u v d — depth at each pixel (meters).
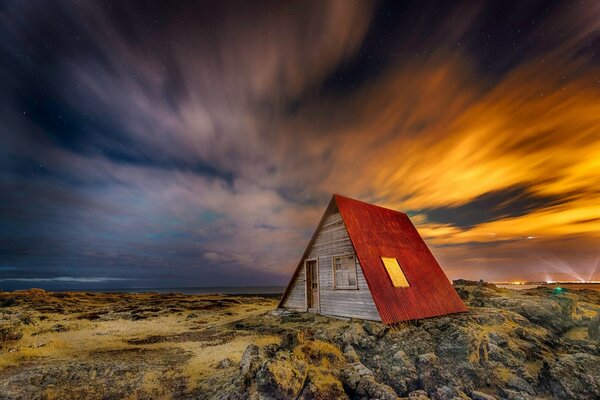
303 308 20.02
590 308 18.97
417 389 9.89
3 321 17.20
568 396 9.51
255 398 7.85
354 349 11.98
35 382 9.12
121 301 39.94
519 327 14.50
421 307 16.33
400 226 21.95
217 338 15.73
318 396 8.26
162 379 9.78
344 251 17.48
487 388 10.12
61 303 33.28
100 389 8.90
